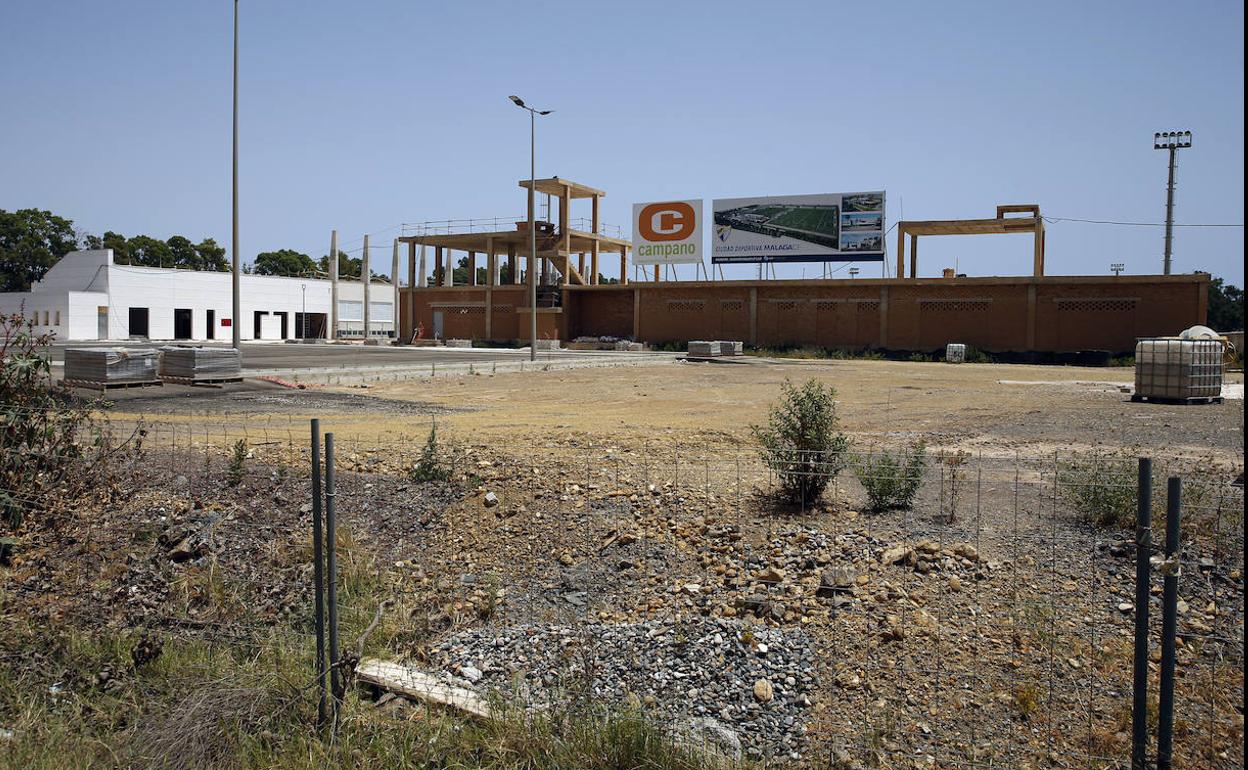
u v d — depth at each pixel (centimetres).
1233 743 466
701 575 721
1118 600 623
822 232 6000
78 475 918
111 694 570
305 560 777
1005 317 5228
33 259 9900
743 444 1346
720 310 6144
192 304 7831
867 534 768
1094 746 470
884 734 489
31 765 476
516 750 474
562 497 912
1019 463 1162
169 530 840
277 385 2530
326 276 10700
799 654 582
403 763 469
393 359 4172
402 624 661
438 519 883
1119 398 2355
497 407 2105
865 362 4709
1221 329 7756
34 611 689
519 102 4028
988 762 461
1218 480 953
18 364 900
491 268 6944
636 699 525
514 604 705
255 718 526
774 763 464
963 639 584
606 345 6209
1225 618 590
